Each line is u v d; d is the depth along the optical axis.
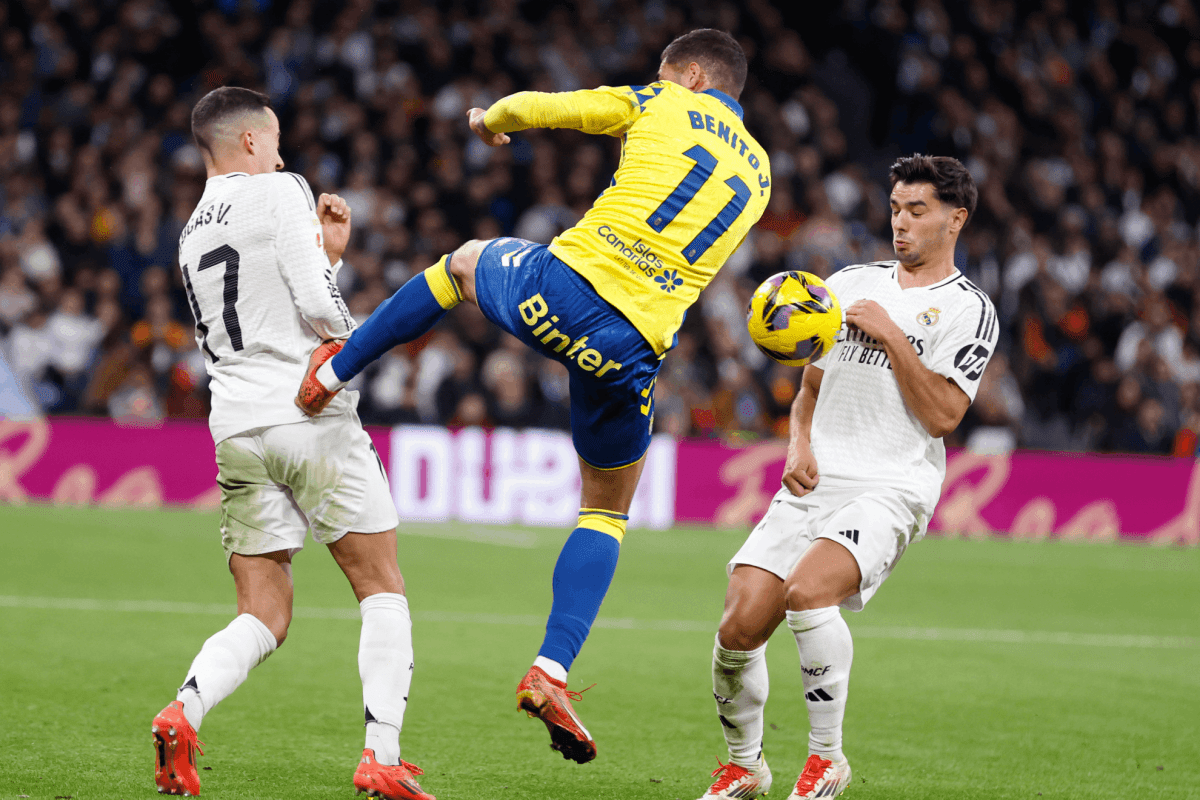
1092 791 14.61
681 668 21.08
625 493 13.71
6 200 49.06
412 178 51.38
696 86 13.78
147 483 40.25
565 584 13.14
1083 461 44.62
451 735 16.09
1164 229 58.28
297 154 51.06
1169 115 64.38
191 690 12.21
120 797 12.51
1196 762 16.16
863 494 13.51
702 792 14.04
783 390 47.19
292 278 12.76
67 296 44.06
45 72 54.28
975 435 46.88
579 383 13.08
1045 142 60.62
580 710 17.88
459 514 41.28
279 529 13.10
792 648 23.19
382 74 53.66
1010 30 64.06
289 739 15.47
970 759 15.97
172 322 44.72
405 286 13.22
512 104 13.15
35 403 42.59
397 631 12.88
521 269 12.95
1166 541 44.78
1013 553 40.19
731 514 42.78
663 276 12.90
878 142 60.47
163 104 51.78
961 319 13.71
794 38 59.97
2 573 27.50
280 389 12.84
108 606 24.45
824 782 13.05
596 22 59.50
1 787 12.74
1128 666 23.09
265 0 57.09
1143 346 48.62
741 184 13.33
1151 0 67.25
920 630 26.19
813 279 13.55
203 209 13.12
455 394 43.19
